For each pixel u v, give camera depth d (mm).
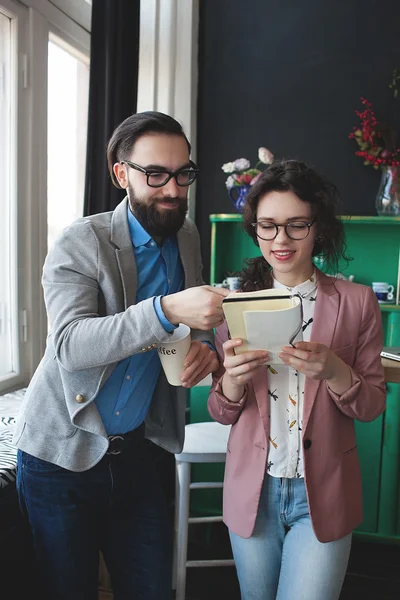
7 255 2033
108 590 2018
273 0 2762
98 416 1175
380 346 1247
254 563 1230
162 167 1101
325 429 1188
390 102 2686
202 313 997
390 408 2395
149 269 1237
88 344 1033
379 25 2668
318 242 1314
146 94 2701
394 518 2436
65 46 2309
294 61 2766
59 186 2371
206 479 2543
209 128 2887
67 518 1214
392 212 2533
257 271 1312
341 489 1187
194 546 2488
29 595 1509
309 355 1041
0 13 1896
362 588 2189
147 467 1362
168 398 1354
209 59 2850
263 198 1197
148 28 2660
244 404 1258
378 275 2721
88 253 1141
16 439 1232
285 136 2807
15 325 2055
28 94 2031
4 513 1373
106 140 2174
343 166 2756
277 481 1215
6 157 1993
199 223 2955
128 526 1339
